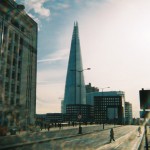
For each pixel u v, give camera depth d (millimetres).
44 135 39500
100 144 24656
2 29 58438
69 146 22500
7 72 60906
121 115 147875
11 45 62938
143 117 10414
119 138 34312
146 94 10211
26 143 23703
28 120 67000
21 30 68562
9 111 58656
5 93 58938
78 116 45281
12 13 62125
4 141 27141
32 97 72062
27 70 70500
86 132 50000
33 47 74812
